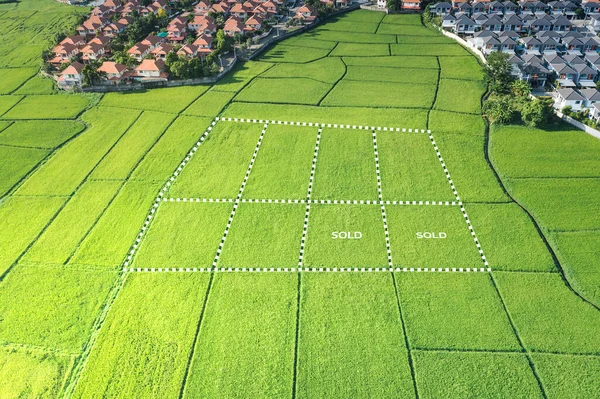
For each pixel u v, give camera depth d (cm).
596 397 3828
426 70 9325
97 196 6159
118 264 5153
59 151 7131
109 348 4294
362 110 7919
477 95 8300
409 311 4591
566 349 4206
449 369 4084
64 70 9225
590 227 5488
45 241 5488
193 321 4528
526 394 3878
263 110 7962
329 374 4072
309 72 9331
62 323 4550
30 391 3997
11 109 8394
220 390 3972
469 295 4734
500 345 4262
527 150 6806
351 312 4594
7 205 6056
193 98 8438
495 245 5294
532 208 5800
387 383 3994
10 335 4456
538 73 8312
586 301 4644
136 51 9712
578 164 6488
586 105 7475
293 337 4375
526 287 4800
